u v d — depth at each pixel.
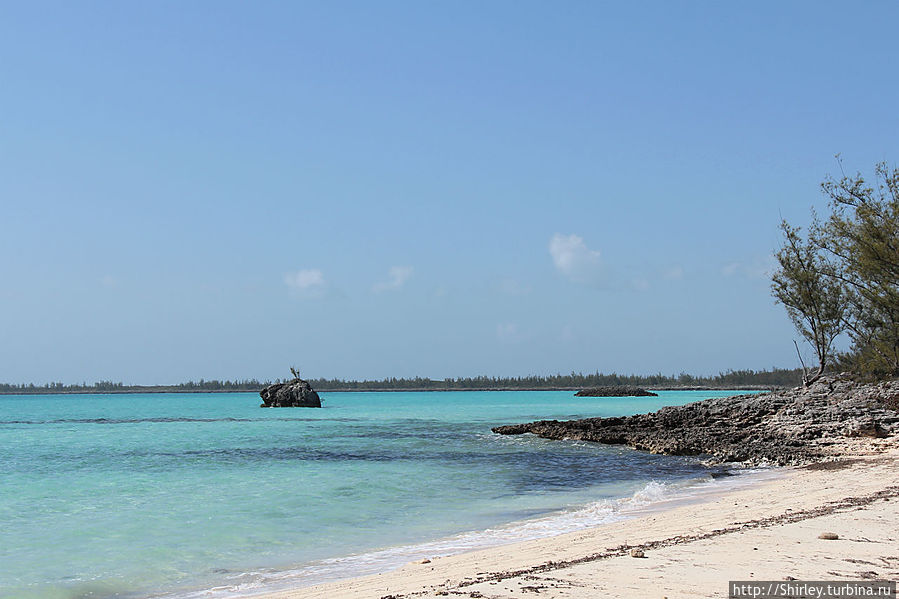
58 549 17.97
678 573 11.10
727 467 33.22
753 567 11.36
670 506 21.84
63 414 110.81
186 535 19.47
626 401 155.75
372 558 16.23
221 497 26.03
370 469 34.25
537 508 22.98
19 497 26.59
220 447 47.84
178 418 93.19
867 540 13.30
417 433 59.41
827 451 34.19
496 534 18.50
